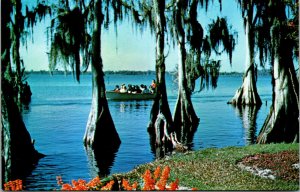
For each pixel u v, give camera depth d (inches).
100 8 917.2
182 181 502.0
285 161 556.1
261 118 1378.0
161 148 899.4
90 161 765.3
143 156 813.9
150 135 1047.0
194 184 487.2
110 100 2075.5
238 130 1126.4
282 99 778.2
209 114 1491.1
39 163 738.8
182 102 1227.9
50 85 3528.5
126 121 1321.4
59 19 842.8
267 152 610.9
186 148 877.8
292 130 772.0
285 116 775.7
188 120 1216.8
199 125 1221.7
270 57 850.8
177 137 1018.1
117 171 688.4
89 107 1772.9
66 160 767.7
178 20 1166.3
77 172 685.3
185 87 1232.8
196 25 1193.4
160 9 1029.8
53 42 840.3
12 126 715.4
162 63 1042.7
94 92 923.4
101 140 913.5
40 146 908.6
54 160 765.9
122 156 812.0
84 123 1274.6
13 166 696.4
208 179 506.3
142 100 2101.4
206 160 584.7
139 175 520.4
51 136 1035.9
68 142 957.8
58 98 2210.9
